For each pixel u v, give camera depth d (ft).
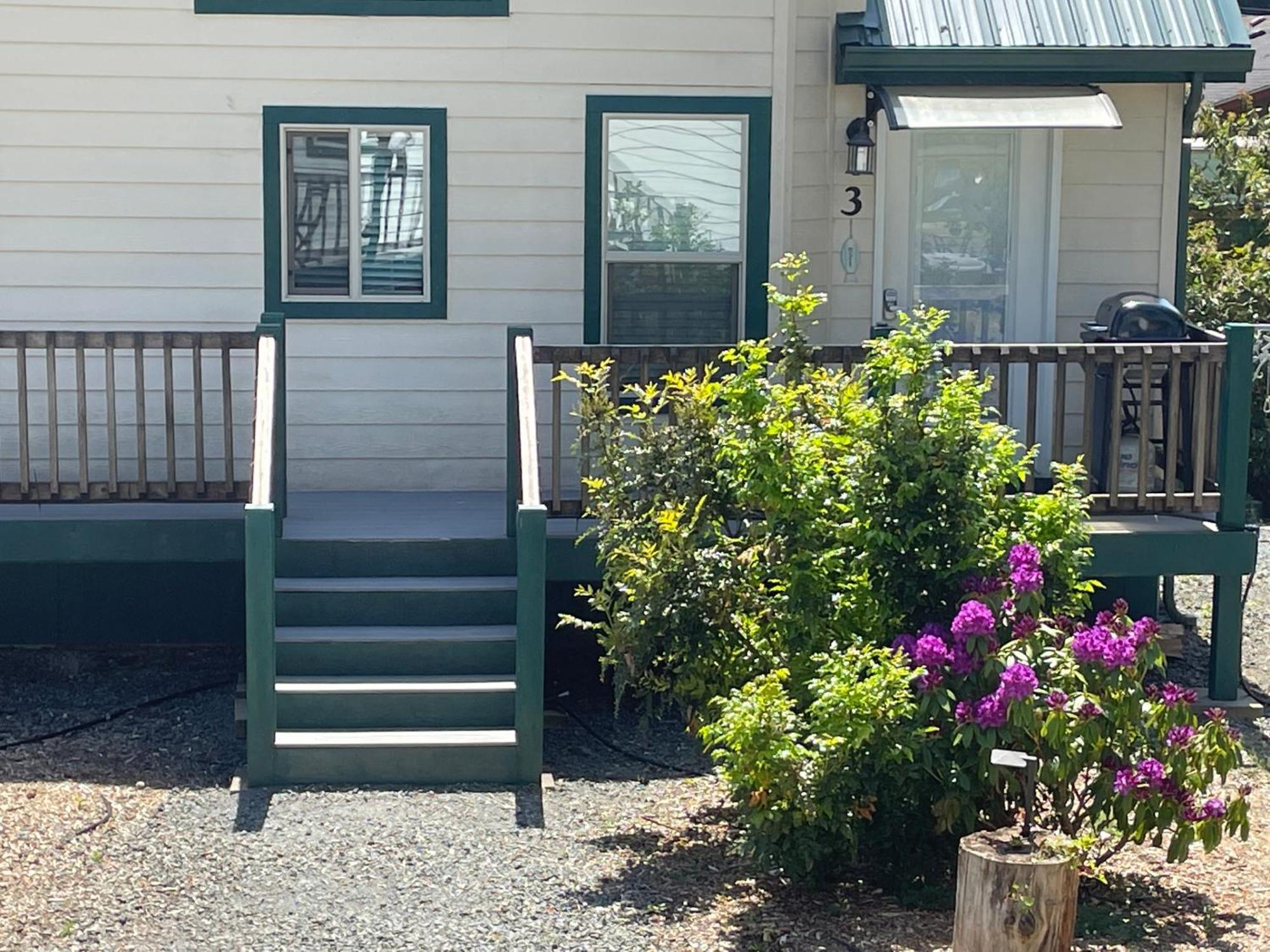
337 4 32.96
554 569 29.07
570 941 19.38
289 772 25.59
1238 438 29.48
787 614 22.25
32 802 24.77
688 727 23.84
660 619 22.84
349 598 27.89
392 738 25.88
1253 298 51.67
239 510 32.65
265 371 27.48
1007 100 33.01
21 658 33.12
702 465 23.61
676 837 23.39
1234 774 26.89
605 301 33.86
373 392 33.81
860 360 28.55
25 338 27.94
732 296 33.99
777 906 20.56
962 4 33.81
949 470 21.49
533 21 33.14
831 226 34.55
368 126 33.24
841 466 22.34
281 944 19.29
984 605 20.03
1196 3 34.09
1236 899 20.89
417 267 33.86
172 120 32.99
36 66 32.73
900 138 35.09
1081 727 19.16
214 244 33.27
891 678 19.72
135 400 33.55
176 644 33.55
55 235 33.04
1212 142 59.16
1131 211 35.47
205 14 32.83
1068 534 22.21
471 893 20.94
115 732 28.86
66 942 19.33
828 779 19.80
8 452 33.42
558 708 30.78
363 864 22.02
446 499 33.01
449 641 27.20
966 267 35.63
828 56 33.88
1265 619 35.94
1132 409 32.73
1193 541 29.73
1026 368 35.42
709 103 33.24
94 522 29.35
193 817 24.03
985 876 17.57
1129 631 20.25
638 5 33.14
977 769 20.06
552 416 29.32
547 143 33.40
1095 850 21.86
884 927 19.71
